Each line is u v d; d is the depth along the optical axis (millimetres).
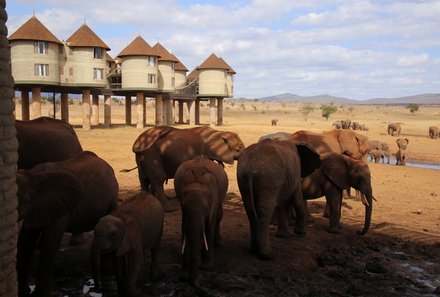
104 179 8805
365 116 149625
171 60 67000
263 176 9492
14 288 6250
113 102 182500
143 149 13180
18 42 49031
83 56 53031
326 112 118875
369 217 11758
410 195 19266
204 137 13883
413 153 45156
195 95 75812
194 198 7984
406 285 8938
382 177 24828
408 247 11336
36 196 6711
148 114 109562
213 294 8000
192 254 7938
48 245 7246
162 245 10398
